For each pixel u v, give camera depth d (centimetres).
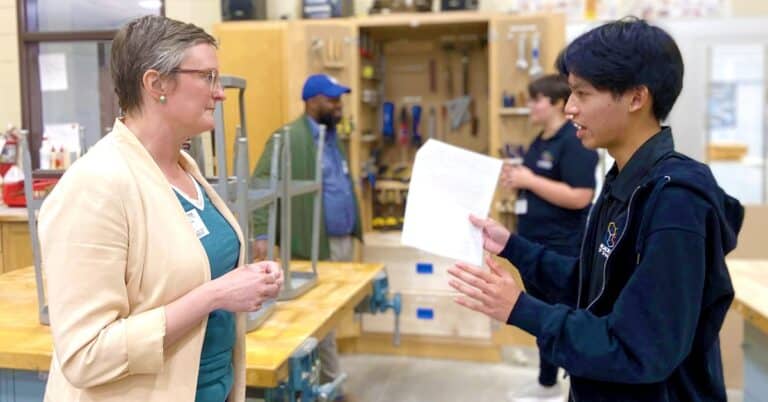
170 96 119
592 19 429
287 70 402
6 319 195
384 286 262
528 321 119
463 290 123
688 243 108
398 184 442
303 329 188
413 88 469
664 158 119
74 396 118
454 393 367
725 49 428
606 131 122
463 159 159
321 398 183
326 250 338
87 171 112
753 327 237
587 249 136
